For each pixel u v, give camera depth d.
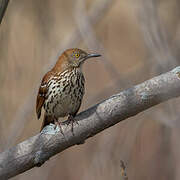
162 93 6.79
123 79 11.51
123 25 15.52
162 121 10.23
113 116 6.91
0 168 6.65
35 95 11.41
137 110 6.93
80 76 9.19
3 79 10.16
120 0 15.91
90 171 11.89
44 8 11.89
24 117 11.10
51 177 13.20
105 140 12.18
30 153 6.73
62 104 9.07
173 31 12.54
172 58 8.98
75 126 6.89
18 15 12.91
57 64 9.30
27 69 12.06
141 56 14.57
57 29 14.07
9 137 10.39
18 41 12.53
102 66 14.35
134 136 12.27
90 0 13.71
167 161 12.86
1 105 10.37
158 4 13.02
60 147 6.91
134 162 12.85
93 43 10.54
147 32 8.95
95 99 12.77
